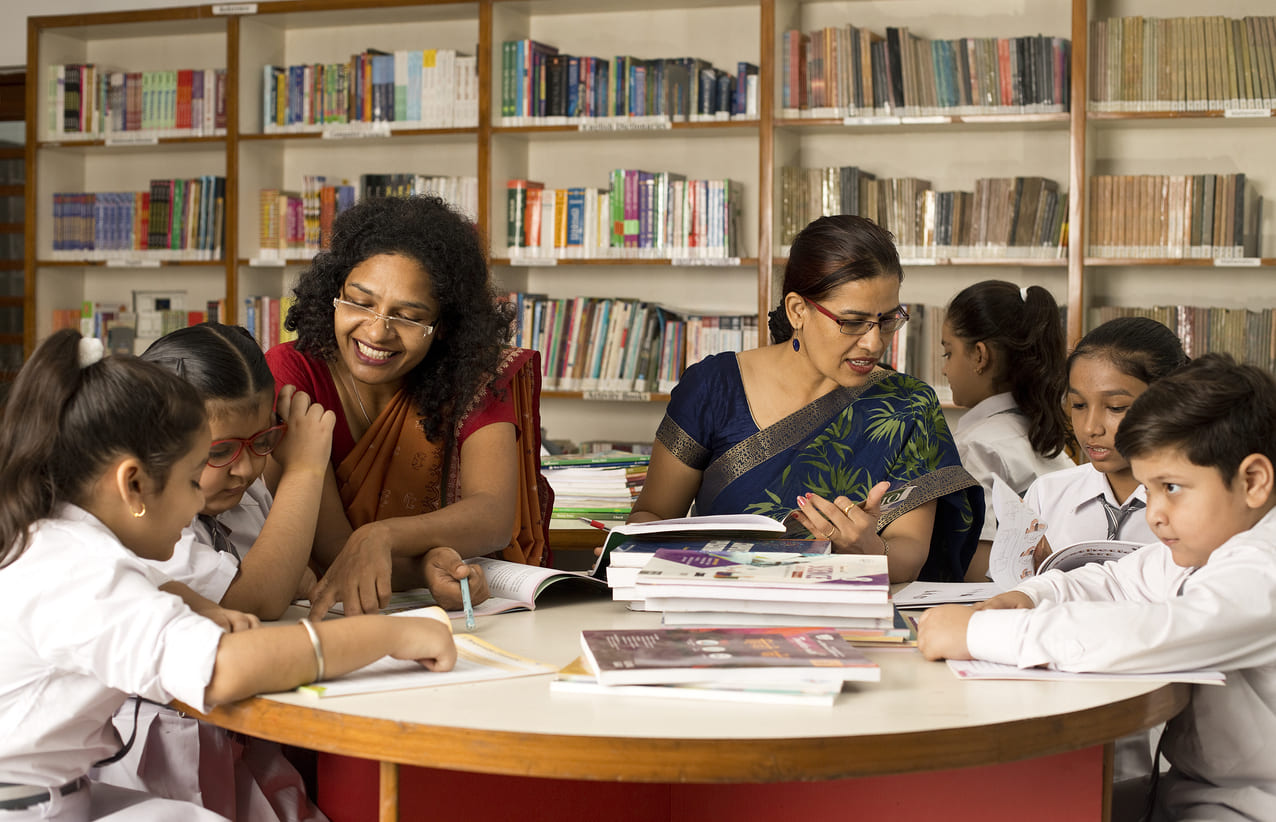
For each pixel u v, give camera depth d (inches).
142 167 198.5
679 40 174.9
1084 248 153.1
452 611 62.0
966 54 157.6
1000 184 157.9
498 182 173.8
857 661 45.8
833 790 56.1
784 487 82.7
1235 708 54.3
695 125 164.1
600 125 167.8
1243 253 150.3
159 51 196.2
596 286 180.9
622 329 170.9
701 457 86.1
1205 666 50.2
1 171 206.7
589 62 169.8
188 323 193.8
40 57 191.6
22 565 46.1
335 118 180.4
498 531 69.4
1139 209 153.9
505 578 65.7
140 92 189.5
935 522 84.0
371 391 74.9
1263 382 53.6
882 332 76.0
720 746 39.6
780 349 86.7
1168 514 54.8
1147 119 151.9
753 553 60.9
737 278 175.0
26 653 47.2
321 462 63.7
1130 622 49.5
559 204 172.9
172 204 188.4
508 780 55.5
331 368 74.2
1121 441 56.2
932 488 79.7
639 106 168.1
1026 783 52.1
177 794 58.9
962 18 164.2
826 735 40.1
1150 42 151.1
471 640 54.5
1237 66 148.6
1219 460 52.9
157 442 47.3
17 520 46.1
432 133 173.9
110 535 47.4
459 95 173.9
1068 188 158.9
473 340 71.2
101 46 198.4
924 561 78.0
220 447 57.3
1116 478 84.7
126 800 54.1
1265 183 155.4
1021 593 58.6
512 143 176.7
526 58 171.2
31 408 47.1
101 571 45.7
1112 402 79.9
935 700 45.0
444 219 69.7
